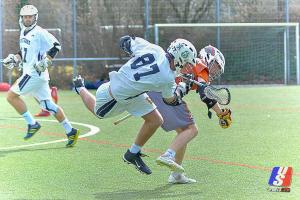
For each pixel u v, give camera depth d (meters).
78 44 46.72
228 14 49.69
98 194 11.96
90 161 15.49
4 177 13.55
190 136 12.97
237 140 18.86
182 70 12.69
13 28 44.94
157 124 12.84
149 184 12.85
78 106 30.92
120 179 13.35
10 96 18.27
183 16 48.94
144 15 47.84
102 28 47.06
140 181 13.15
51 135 20.47
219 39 48.91
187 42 12.24
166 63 12.21
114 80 12.71
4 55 44.84
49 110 17.92
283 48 49.38
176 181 12.91
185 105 12.98
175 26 47.31
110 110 13.07
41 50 18.53
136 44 12.62
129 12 47.56
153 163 15.22
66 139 19.50
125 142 18.84
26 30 18.78
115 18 47.31
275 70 49.41
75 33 46.44
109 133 20.92
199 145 17.91
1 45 44.56
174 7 48.69
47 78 18.38
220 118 13.14
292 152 16.58
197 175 13.70
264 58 49.38
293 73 49.53
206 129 21.56
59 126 22.89
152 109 12.81
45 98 18.11
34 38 18.56
